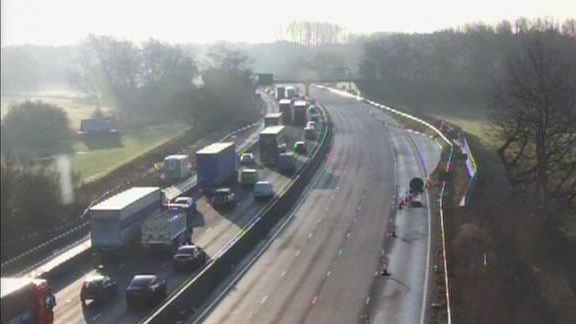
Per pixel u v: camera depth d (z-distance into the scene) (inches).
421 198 3388.3
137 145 5457.7
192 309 1897.1
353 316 1824.6
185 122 7062.0
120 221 2425.0
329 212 3159.5
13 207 2674.7
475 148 4397.1
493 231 2672.2
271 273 2255.2
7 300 1298.0
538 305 1983.3
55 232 2679.6
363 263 2337.6
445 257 2326.5
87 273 2306.8
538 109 3176.7
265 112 7760.8
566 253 2509.8
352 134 5841.5
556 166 3597.4
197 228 2896.2
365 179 3941.9
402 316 1815.9
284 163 4195.4
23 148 5241.1
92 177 3747.5
